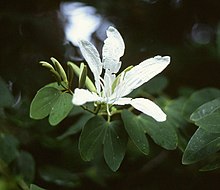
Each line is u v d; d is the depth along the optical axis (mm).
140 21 816
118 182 713
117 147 498
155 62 491
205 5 831
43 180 676
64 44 775
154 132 510
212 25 830
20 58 756
